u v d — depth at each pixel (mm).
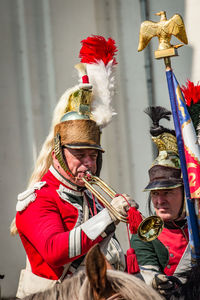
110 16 20750
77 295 6445
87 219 10086
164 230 10695
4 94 20281
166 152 10484
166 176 10352
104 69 10836
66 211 9906
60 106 10625
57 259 9078
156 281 9492
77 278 6680
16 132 20250
